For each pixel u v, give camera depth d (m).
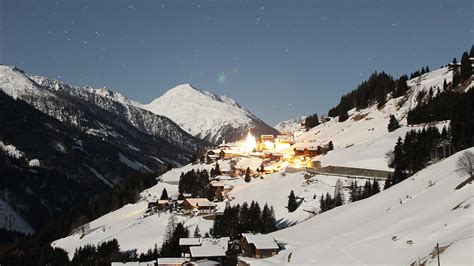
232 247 139.62
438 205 103.19
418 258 78.19
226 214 160.75
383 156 189.25
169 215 192.50
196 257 126.44
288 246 122.25
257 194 199.25
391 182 158.00
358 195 159.12
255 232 149.88
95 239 190.62
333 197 171.75
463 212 89.69
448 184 115.12
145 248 162.62
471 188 102.00
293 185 197.25
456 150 156.00
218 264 125.50
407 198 124.25
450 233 82.69
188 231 161.00
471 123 162.50
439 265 70.75
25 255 182.38
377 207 129.12
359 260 88.44
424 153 163.25
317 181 191.00
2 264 176.12
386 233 99.31
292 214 169.25
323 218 139.25
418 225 95.19
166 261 127.31
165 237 160.50
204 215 185.62
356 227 116.12
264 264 106.06
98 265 147.50
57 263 168.50
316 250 105.25
